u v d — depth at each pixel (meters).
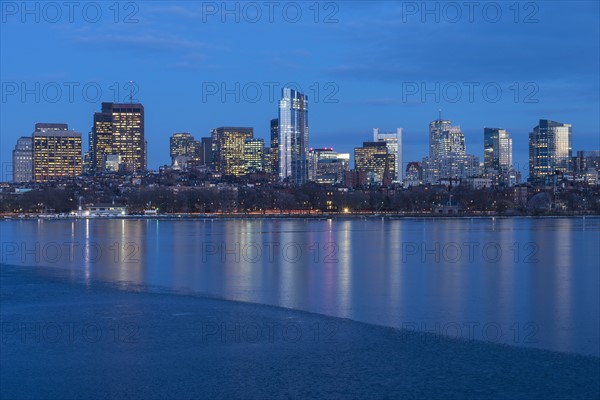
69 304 80.44
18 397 47.78
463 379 50.88
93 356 56.94
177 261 135.00
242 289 94.50
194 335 63.91
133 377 51.66
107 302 82.00
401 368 53.59
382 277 109.12
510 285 99.94
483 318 73.25
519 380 50.56
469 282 103.44
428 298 87.25
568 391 48.25
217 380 51.00
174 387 49.62
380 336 63.84
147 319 71.12
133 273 113.56
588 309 79.25
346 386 49.69
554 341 62.03
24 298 85.06
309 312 76.06
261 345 60.31
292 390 49.00
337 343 61.06
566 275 112.81
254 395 48.12
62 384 50.22
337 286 98.12
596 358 56.06
